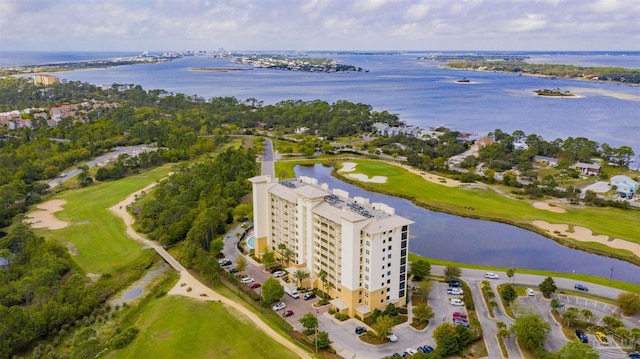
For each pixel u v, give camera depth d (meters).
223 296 151.75
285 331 131.88
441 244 199.00
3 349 121.62
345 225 135.25
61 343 131.62
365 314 136.88
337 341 126.69
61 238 197.12
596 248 190.75
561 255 187.75
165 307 144.62
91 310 146.00
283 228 170.88
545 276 165.00
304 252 161.25
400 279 142.25
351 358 119.19
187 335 129.00
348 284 138.75
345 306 139.75
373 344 125.06
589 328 131.38
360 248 135.88
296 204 160.25
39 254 169.88
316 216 150.50
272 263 171.12
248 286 158.12
